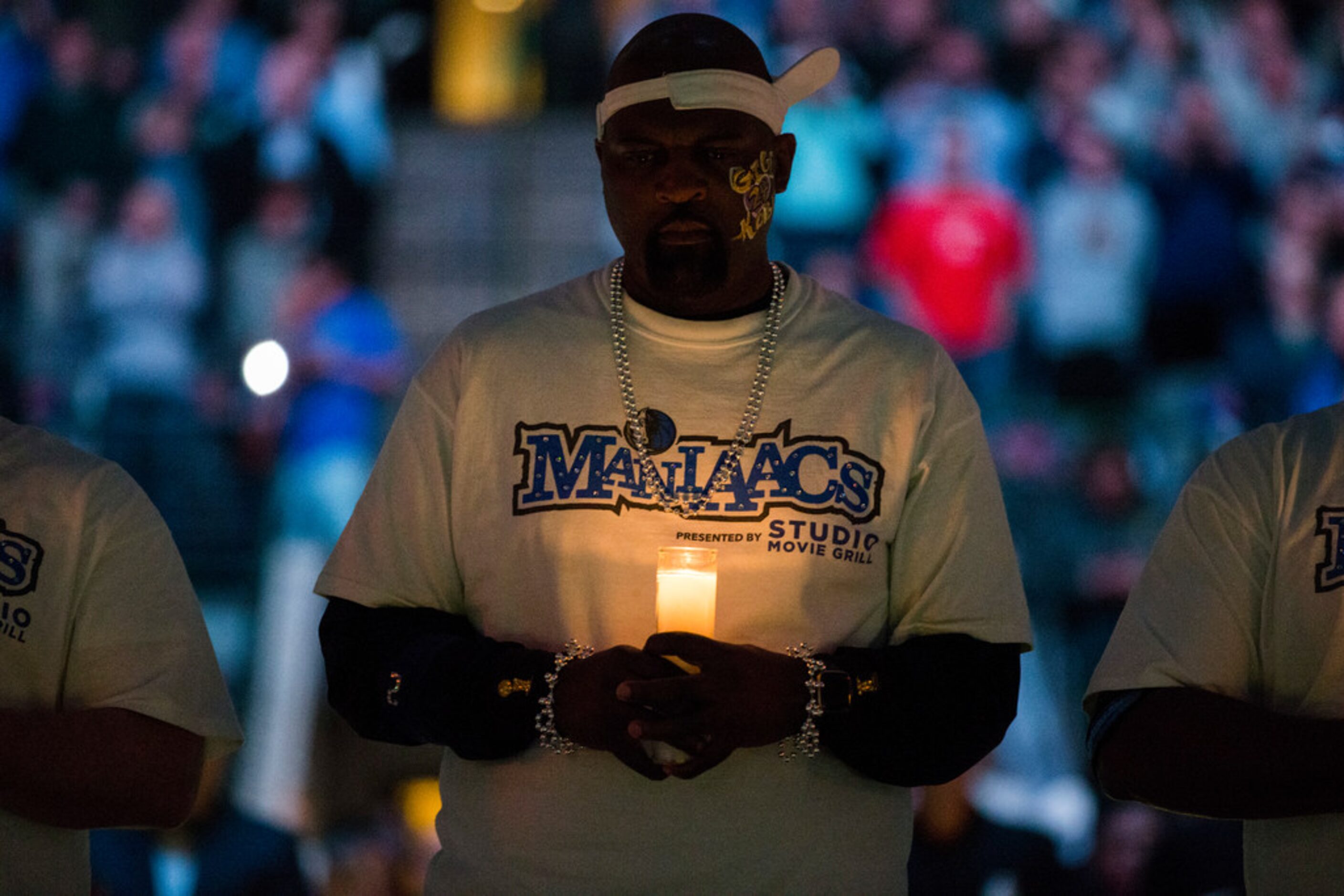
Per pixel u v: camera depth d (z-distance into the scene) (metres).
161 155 31.53
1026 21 31.91
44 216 30.78
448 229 33.28
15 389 29.69
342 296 29.00
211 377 29.73
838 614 8.70
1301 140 32.12
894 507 8.85
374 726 8.81
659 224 8.64
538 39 34.50
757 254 8.88
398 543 9.01
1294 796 8.15
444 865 8.86
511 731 8.39
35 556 8.73
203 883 17.47
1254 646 8.68
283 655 25.53
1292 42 32.72
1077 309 29.61
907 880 9.02
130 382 29.52
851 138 30.56
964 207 29.36
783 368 8.91
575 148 33.94
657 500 8.67
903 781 8.62
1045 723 24.69
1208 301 30.12
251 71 32.03
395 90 34.41
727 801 8.46
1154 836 19.34
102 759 8.47
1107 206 29.88
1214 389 29.52
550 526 8.69
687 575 8.04
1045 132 30.56
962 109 30.30
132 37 32.41
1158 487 28.72
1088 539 27.52
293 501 27.80
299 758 23.55
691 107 8.53
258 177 31.61
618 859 8.41
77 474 8.91
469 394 9.02
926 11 31.97
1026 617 8.92
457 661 8.44
